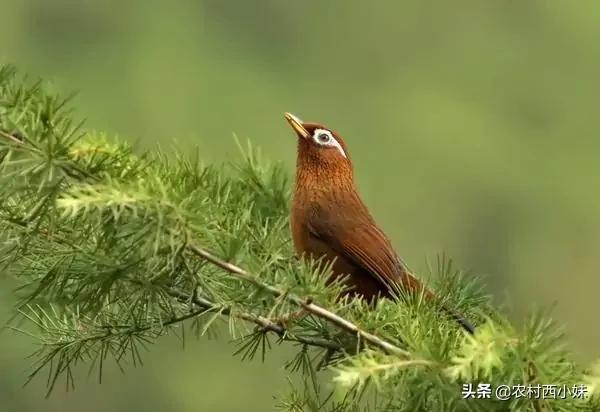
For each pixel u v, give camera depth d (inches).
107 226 228.4
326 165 321.1
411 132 1190.3
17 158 229.8
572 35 1354.6
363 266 309.9
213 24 1233.4
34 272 258.1
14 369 667.4
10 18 1181.7
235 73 1203.9
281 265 252.8
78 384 731.4
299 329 268.8
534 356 218.4
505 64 1350.9
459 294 285.3
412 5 1338.6
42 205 233.3
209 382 773.3
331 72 1307.8
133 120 1074.7
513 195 1154.7
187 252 228.4
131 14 1192.2
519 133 1248.8
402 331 232.1
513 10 1358.3
